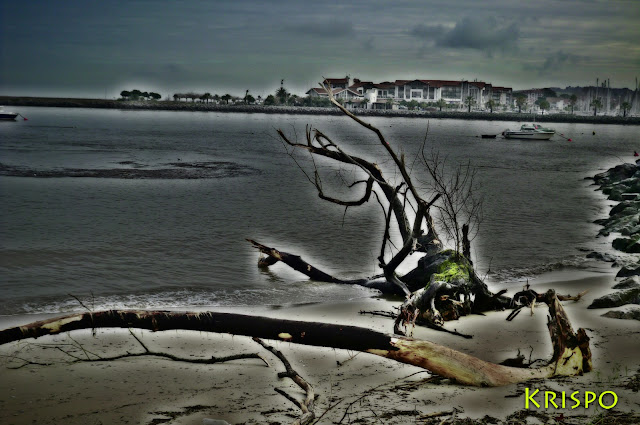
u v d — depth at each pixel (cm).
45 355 739
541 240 1664
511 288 1127
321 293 1118
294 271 1286
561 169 4609
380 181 1142
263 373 686
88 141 6256
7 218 1877
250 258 1404
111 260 1348
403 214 1136
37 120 12094
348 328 686
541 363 705
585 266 1343
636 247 1483
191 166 3947
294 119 18788
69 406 592
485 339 823
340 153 1153
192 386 644
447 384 639
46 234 1633
